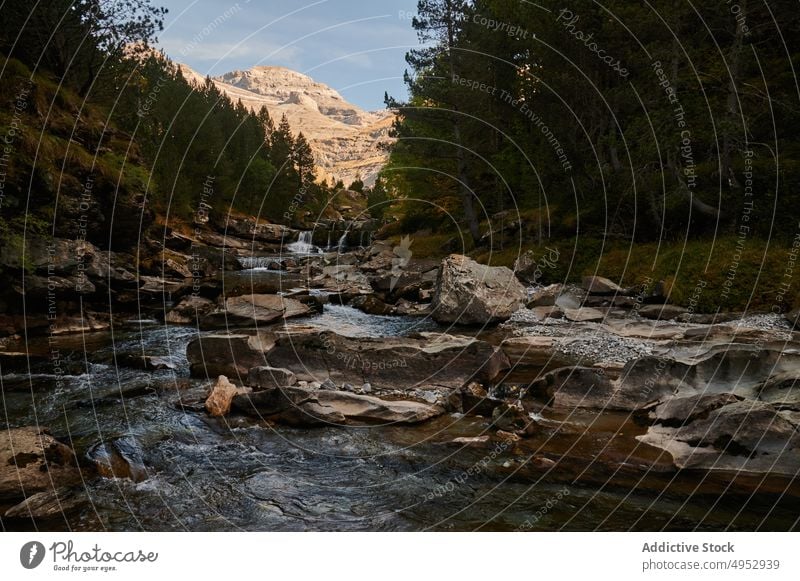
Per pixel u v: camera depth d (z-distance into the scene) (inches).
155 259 898.7
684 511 191.3
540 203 1037.2
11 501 200.4
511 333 564.4
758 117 692.1
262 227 2101.4
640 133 738.8
